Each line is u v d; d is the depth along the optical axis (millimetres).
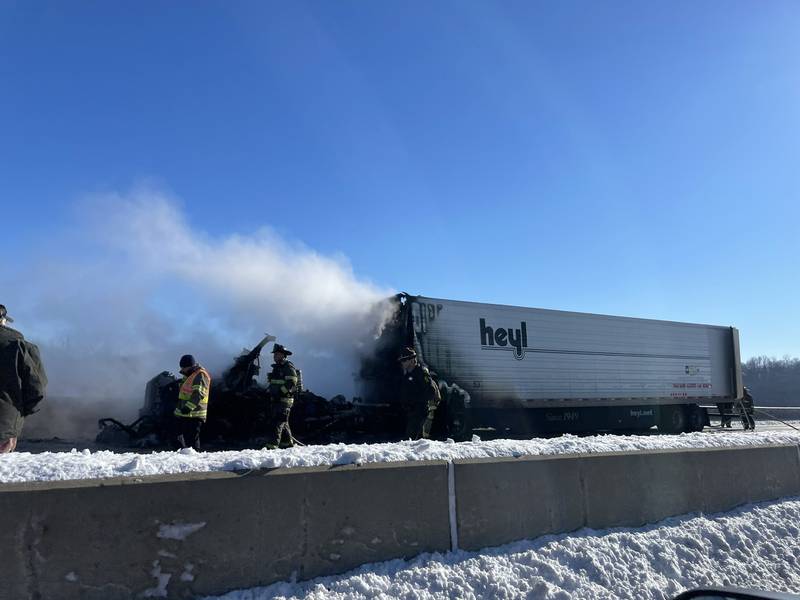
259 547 3982
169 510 3746
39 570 3373
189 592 3729
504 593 4336
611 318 20531
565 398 18531
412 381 9898
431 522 4688
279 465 4242
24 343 5348
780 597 3041
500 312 17188
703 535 5805
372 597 4031
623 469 5938
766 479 7336
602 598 4551
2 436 5051
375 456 4707
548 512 5332
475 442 5852
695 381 23469
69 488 3504
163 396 13266
